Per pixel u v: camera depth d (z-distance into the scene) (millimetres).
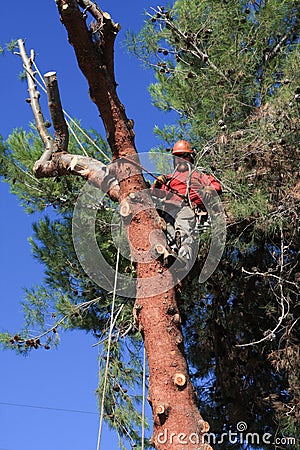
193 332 9148
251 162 7469
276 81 8695
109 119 5727
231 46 8781
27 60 6785
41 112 6617
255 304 8758
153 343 5219
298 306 8344
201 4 9109
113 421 8688
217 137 7586
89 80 5656
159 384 5078
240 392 8836
